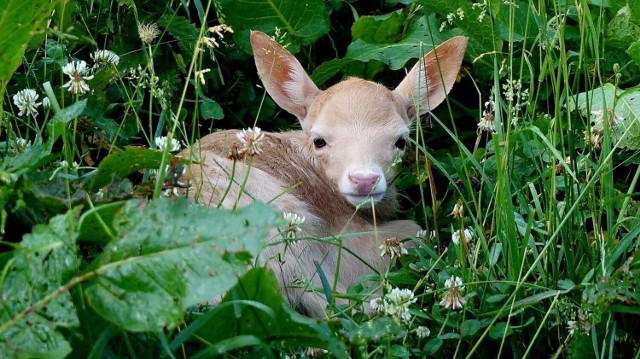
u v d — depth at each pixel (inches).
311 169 385.4
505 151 302.0
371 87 390.6
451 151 432.8
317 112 391.9
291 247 336.2
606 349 269.7
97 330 215.6
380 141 373.7
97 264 209.3
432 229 377.4
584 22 323.0
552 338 288.4
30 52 373.4
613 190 313.3
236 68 452.8
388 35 445.4
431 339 274.2
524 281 284.7
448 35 431.5
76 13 393.7
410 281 298.5
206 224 207.8
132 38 406.3
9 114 297.9
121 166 255.3
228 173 330.6
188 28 406.3
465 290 289.1
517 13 419.8
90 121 341.7
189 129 426.3
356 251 374.9
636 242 303.7
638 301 262.4
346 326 250.1
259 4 436.8
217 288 202.4
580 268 297.7
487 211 318.0
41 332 201.8
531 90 330.0
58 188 241.3
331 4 467.8
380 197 363.9
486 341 284.0
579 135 368.2
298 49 452.4
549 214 300.7
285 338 232.4
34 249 209.6
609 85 367.2
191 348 236.8
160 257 206.1
